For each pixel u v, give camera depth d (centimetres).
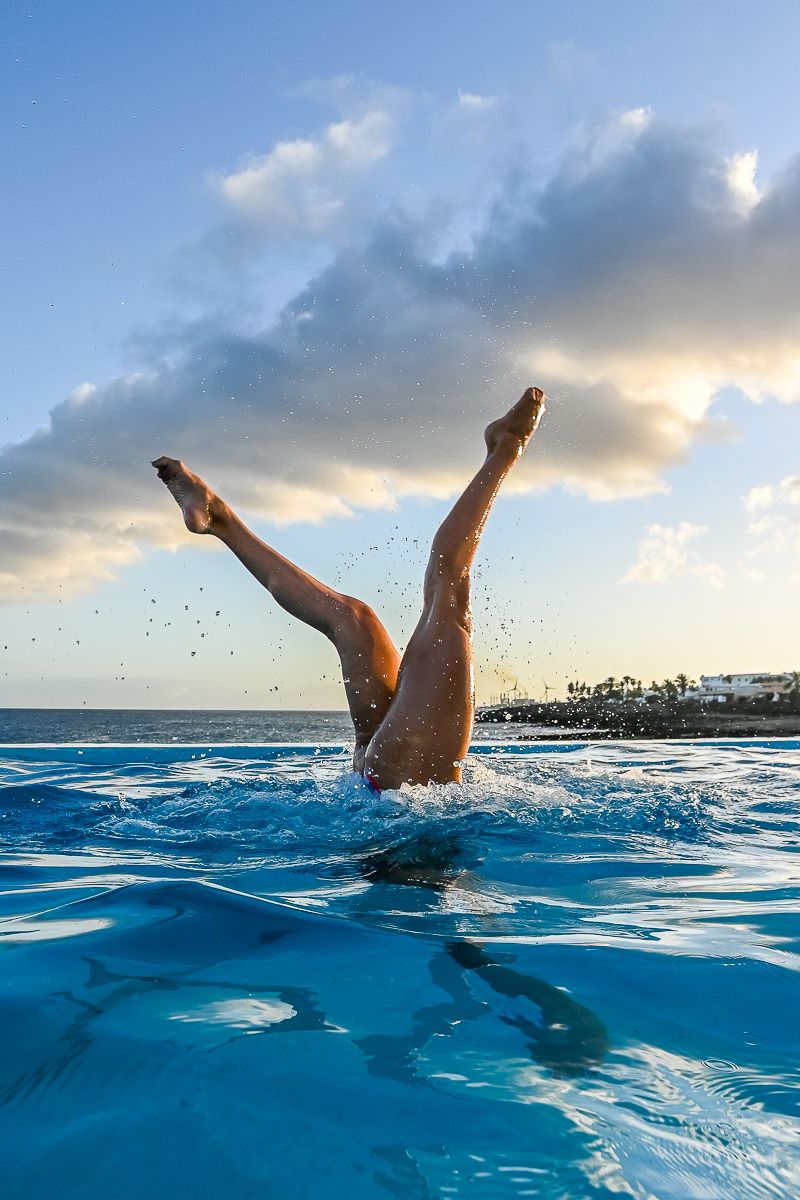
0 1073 85
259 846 229
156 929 134
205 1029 97
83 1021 98
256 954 125
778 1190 70
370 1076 86
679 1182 70
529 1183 69
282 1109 79
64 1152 72
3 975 113
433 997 109
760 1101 86
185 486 305
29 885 179
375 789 277
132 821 270
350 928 140
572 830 245
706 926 150
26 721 8431
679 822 262
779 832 255
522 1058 93
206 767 494
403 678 273
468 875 194
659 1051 96
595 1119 80
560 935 141
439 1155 72
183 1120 77
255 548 306
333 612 292
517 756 573
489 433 287
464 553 274
